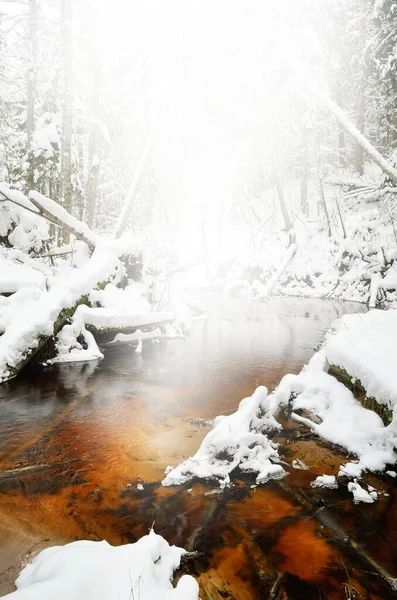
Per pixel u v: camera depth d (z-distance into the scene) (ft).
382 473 12.82
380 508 11.21
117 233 49.49
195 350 31.76
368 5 69.56
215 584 8.50
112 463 13.89
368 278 55.67
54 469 13.50
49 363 26.58
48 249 42.55
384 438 13.83
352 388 17.40
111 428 16.87
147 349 32.12
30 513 11.04
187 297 50.03
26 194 50.60
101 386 22.58
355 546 9.74
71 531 10.28
